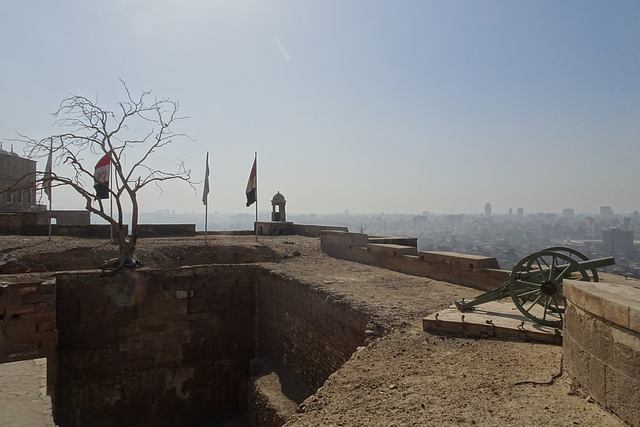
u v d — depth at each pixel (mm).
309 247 20609
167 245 19172
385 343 7906
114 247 18156
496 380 5852
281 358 13336
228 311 15266
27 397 5309
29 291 11930
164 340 14375
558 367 6133
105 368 13602
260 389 11484
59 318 13070
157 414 14156
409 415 5121
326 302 10922
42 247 17266
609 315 4695
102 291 13641
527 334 7406
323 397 6055
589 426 4500
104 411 13516
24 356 11789
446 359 6840
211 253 19188
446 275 12906
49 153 17625
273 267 15023
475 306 9305
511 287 8234
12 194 35281
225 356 15156
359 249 17141
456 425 4750
